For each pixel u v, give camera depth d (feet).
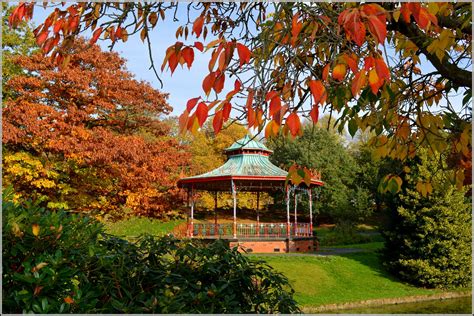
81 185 47.93
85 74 47.55
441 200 49.52
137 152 47.03
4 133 39.83
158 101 54.54
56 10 8.82
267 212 121.49
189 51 5.96
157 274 9.91
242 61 5.55
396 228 53.36
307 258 54.03
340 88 8.55
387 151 10.73
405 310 39.52
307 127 107.34
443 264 48.88
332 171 107.24
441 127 10.71
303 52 8.38
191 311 8.81
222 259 10.64
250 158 67.67
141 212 51.21
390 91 8.74
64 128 43.73
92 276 9.30
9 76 49.32
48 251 8.36
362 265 54.95
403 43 9.97
